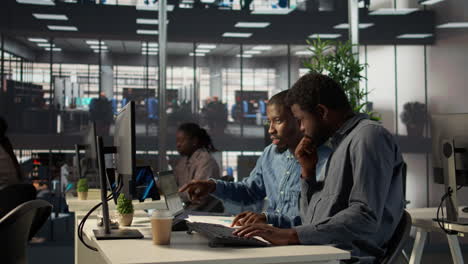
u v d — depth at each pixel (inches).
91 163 172.6
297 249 67.8
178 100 271.1
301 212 85.5
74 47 267.4
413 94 277.1
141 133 266.4
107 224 82.7
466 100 278.4
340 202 79.0
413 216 126.3
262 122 279.0
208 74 275.6
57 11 267.3
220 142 275.0
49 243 244.7
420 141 276.4
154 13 271.3
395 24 279.6
